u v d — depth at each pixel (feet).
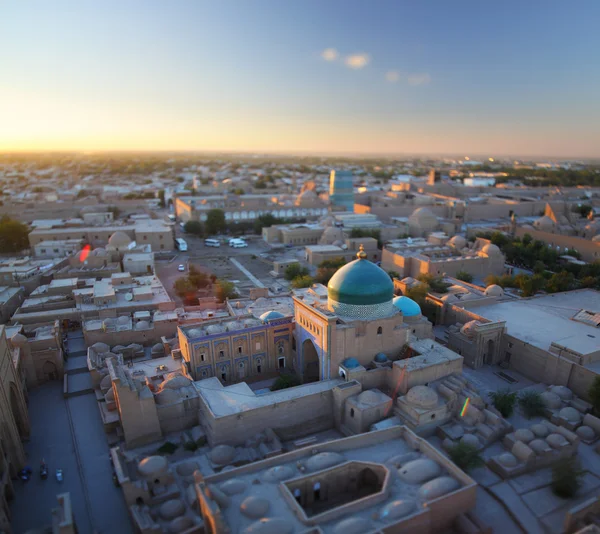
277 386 182.09
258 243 474.08
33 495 135.64
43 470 142.31
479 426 154.71
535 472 140.67
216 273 367.04
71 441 159.53
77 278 288.92
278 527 102.89
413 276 335.47
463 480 119.75
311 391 163.53
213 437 147.95
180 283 304.50
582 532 104.27
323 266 345.31
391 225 483.92
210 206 562.66
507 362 208.33
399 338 182.29
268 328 196.65
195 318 230.48
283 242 459.32
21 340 187.32
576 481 130.93
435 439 154.51
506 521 123.85
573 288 289.94
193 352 183.42
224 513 109.91
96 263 323.37
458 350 213.87
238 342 192.24
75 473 144.46
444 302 244.01
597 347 186.19
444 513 115.55
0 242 396.78
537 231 415.64
